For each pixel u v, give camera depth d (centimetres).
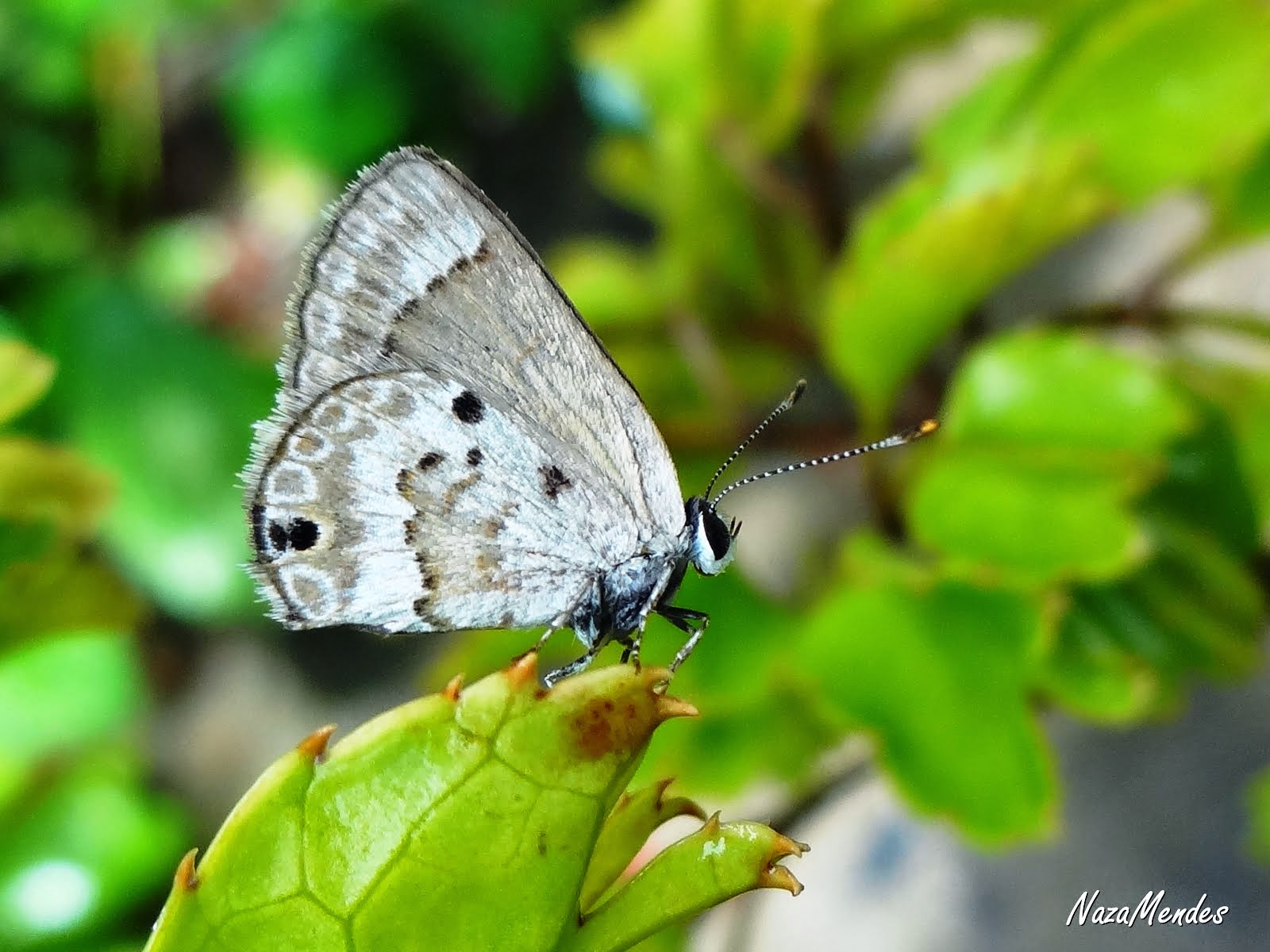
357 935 5
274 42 13
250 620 12
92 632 6
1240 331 7
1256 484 7
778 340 8
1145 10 7
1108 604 7
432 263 6
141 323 12
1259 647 7
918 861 9
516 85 13
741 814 8
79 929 9
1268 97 7
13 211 13
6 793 9
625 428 6
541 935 5
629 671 5
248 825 5
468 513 6
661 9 8
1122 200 7
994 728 7
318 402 6
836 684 7
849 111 8
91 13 13
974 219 7
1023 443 7
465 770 5
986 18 8
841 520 9
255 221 13
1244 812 8
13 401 6
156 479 11
